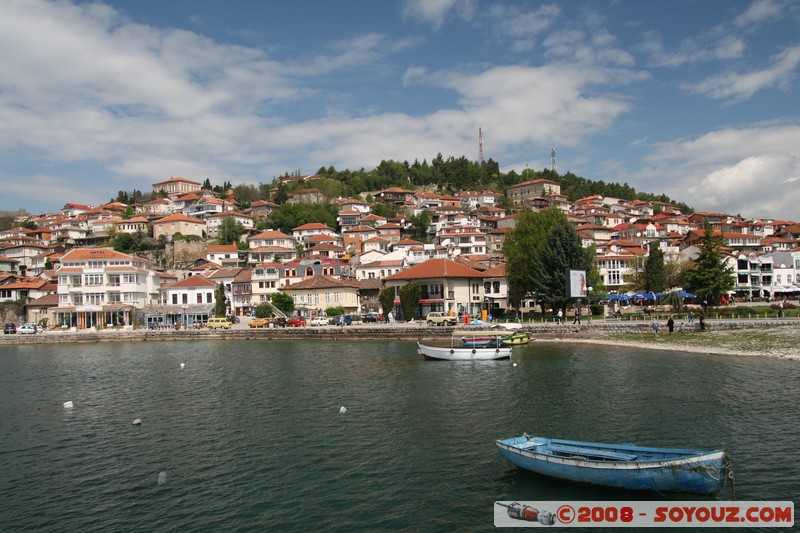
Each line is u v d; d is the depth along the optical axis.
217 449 31.48
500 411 37.53
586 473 23.66
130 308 125.94
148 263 143.12
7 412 42.59
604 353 63.31
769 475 24.88
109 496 25.45
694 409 35.94
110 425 37.72
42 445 33.53
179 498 24.94
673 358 57.19
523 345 72.69
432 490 24.67
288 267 138.62
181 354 78.44
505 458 26.45
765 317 80.19
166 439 33.84
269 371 57.94
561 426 33.34
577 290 83.31
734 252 130.25
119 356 78.88
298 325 106.88
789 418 33.16
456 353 62.06
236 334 100.75
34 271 175.75
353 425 35.28
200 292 137.12
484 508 22.83
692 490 22.02
